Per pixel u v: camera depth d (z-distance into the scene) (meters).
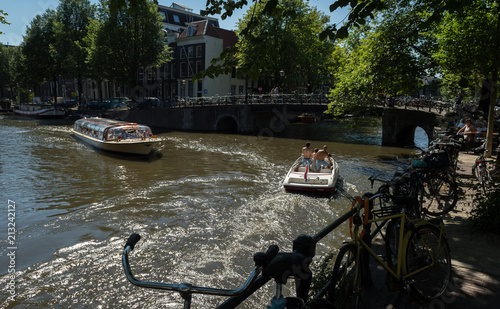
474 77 15.08
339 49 22.86
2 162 18.25
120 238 8.56
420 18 17.44
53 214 10.29
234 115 36.66
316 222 9.51
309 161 13.25
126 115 43.62
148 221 9.67
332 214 10.15
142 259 7.41
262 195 12.22
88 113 45.81
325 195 12.01
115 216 10.09
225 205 11.04
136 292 6.23
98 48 42.09
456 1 4.15
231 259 7.37
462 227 5.23
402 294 3.23
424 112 23.92
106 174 16.00
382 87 19.67
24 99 65.44
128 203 11.33
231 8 4.84
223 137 31.52
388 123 25.77
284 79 41.78
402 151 23.14
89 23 48.59
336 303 2.55
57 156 20.62
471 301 3.19
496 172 7.65
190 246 8.04
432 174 6.02
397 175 5.16
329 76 46.53
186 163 18.83
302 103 33.12
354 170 16.64
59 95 77.25
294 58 41.19
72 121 44.12
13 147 23.27
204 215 10.12
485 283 3.53
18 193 12.55
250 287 1.59
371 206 2.94
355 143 27.23
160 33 43.81
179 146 25.38
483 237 4.82
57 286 6.42
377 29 19.08
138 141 20.69
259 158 20.44
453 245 4.56
